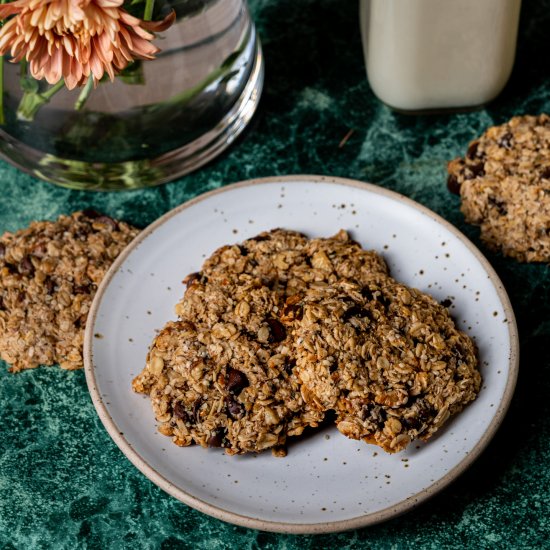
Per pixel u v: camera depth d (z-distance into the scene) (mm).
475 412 657
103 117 700
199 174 773
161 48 670
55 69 628
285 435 651
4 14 608
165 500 678
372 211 726
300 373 641
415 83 752
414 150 774
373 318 655
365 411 633
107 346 690
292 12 825
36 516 675
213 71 706
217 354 653
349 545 663
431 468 646
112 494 680
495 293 688
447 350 651
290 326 660
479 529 663
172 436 660
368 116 787
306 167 773
